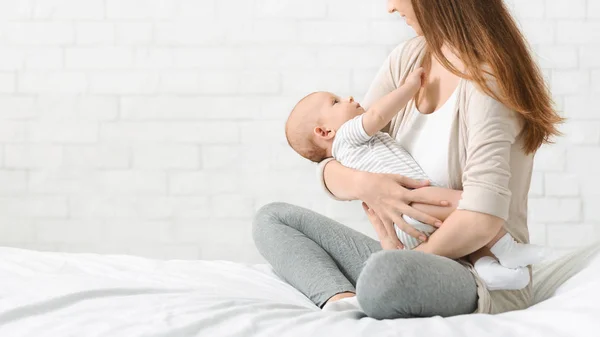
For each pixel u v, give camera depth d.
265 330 1.25
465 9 1.55
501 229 1.54
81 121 3.31
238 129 3.28
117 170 3.31
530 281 1.62
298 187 3.28
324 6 3.26
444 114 1.63
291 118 2.00
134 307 1.36
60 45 3.30
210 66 3.28
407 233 1.60
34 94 3.31
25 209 3.33
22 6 3.30
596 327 1.16
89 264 1.92
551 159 3.23
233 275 1.90
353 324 1.30
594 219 3.23
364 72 3.26
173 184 3.30
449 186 1.62
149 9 3.29
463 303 1.46
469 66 1.53
